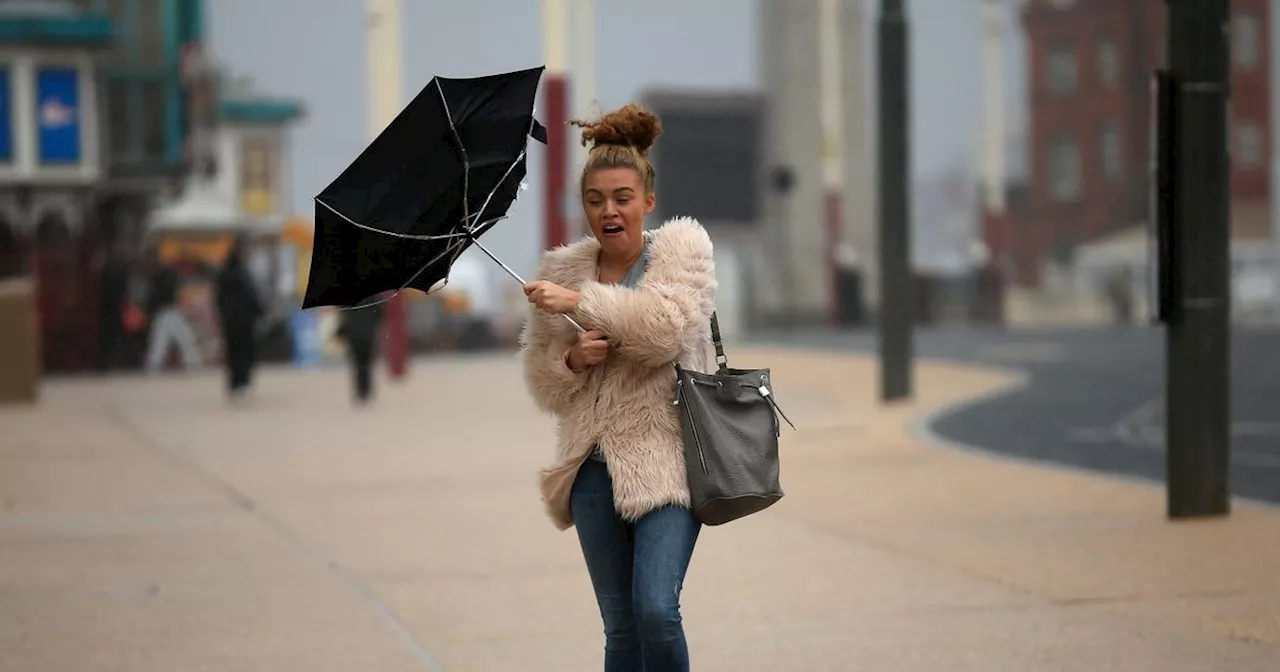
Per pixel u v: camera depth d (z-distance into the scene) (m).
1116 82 143.62
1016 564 17.67
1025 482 24.11
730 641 14.50
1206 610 15.14
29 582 18.16
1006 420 33.94
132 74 86.50
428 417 40.25
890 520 21.00
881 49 38.16
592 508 10.20
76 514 23.73
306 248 87.50
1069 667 13.20
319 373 63.53
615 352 10.09
